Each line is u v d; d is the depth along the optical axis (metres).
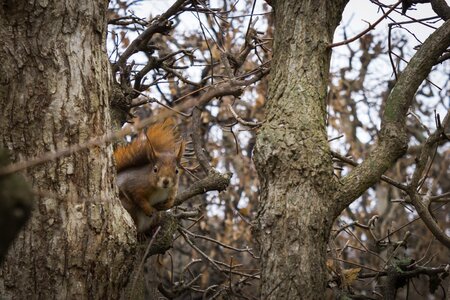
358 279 13.07
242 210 16.20
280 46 9.95
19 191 4.82
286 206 9.10
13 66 8.48
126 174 11.03
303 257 8.98
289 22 9.98
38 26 8.59
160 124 11.62
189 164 16.42
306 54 9.79
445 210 20.20
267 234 9.09
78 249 8.19
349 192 9.34
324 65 9.87
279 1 10.22
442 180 20.17
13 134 8.34
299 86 9.62
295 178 9.16
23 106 8.41
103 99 8.74
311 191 9.14
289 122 9.40
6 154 5.41
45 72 8.51
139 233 10.92
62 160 8.31
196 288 14.01
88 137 8.48
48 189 8.23
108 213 8.40
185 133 15.59
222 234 17.77
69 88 8.53
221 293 13.18
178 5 12.31
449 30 9.84
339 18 10.28
